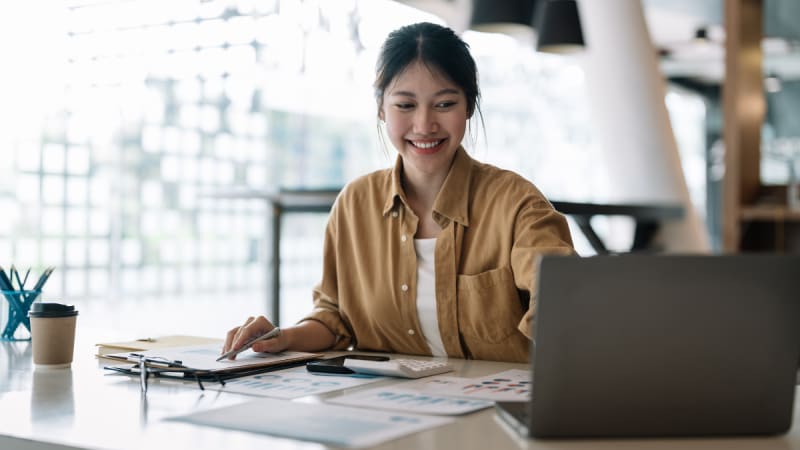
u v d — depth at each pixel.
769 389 1.03
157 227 6.85
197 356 1.58
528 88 9.34
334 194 3.92
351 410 1.15
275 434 1.02
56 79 5.28
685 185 5.89
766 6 5.46
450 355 1.81
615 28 5.66
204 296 7.23
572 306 0.99
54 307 1.59
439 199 1.76
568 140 10.03
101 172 6.36
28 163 5.77
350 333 1.92
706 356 1.01
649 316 1.00
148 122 6.61
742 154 4.58
